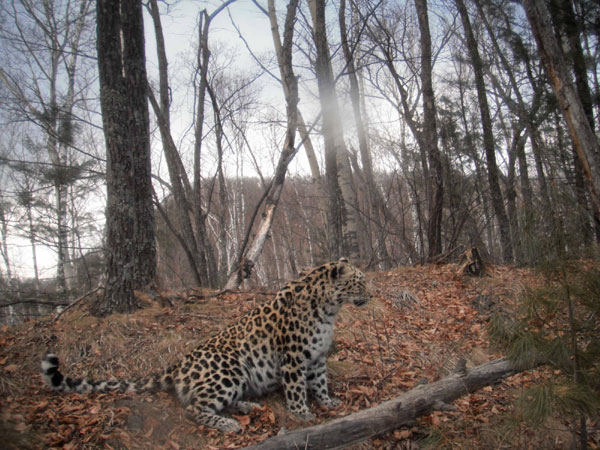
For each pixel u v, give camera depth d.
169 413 5.20
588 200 8.67
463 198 16.36
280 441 4.27
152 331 6.91
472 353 7.55
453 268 11.56
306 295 5.51
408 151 17.30
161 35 12.48
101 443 4.61
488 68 19.42
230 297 8.52
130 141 7.54
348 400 5.93
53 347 6.49
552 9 14.61
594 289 4.58
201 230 12.48
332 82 12.17
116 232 7.39
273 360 5.60
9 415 4.48
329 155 12.24
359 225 19.94
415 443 5.13
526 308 4.85
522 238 4.91
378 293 9.71
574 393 4.30
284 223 27.36
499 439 5.18
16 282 19.03
